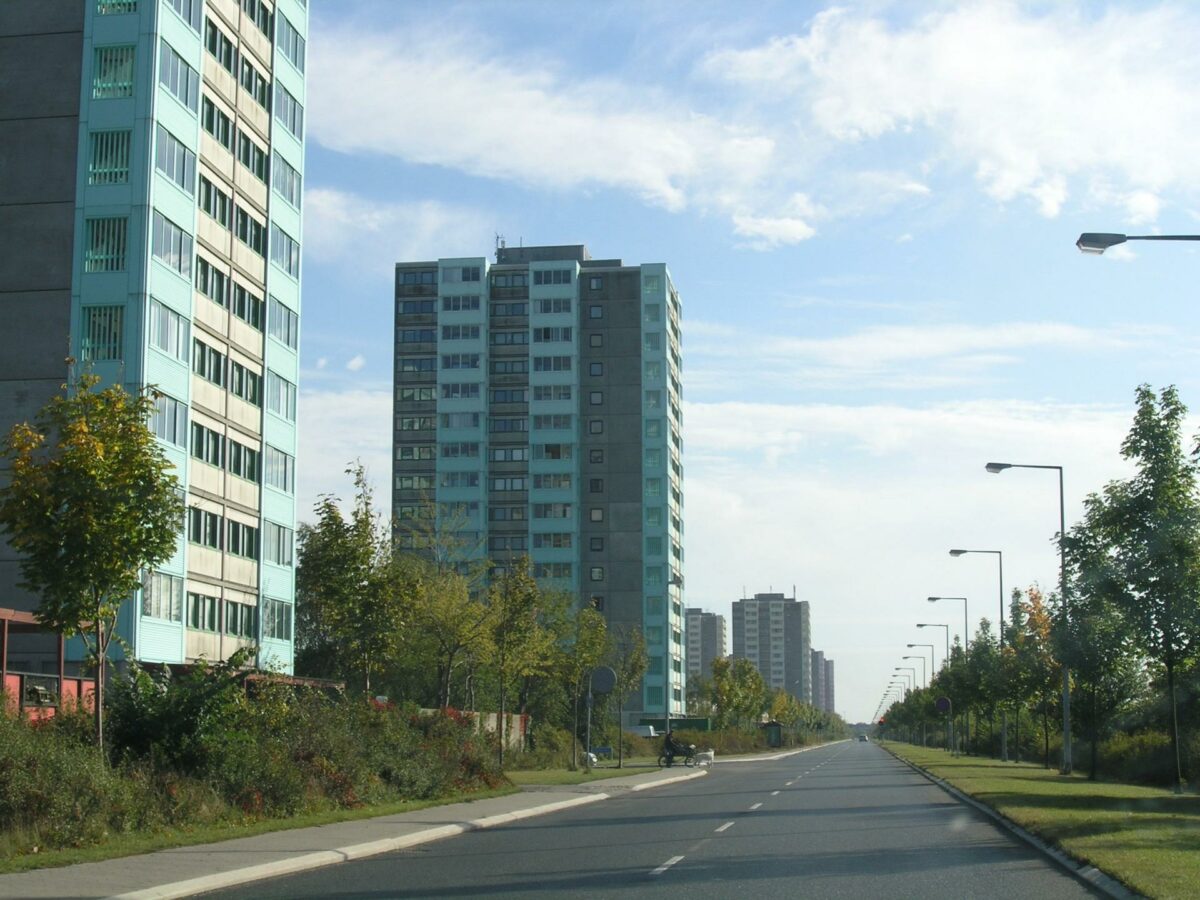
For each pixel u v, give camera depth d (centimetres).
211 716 2430
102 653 2220
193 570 5200
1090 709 4525
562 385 12669
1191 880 1390
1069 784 3906
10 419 4825
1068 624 4000
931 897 1402
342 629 3872
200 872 1566
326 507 3872
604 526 12606
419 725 3644
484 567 6078
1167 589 3138
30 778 1842
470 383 12688
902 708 18638
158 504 2203
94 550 2125
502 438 12694
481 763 3662
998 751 8038
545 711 7906
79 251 4900
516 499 12588
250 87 5950
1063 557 3969
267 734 2600
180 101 5200
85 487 2119
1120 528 3250
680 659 13688
